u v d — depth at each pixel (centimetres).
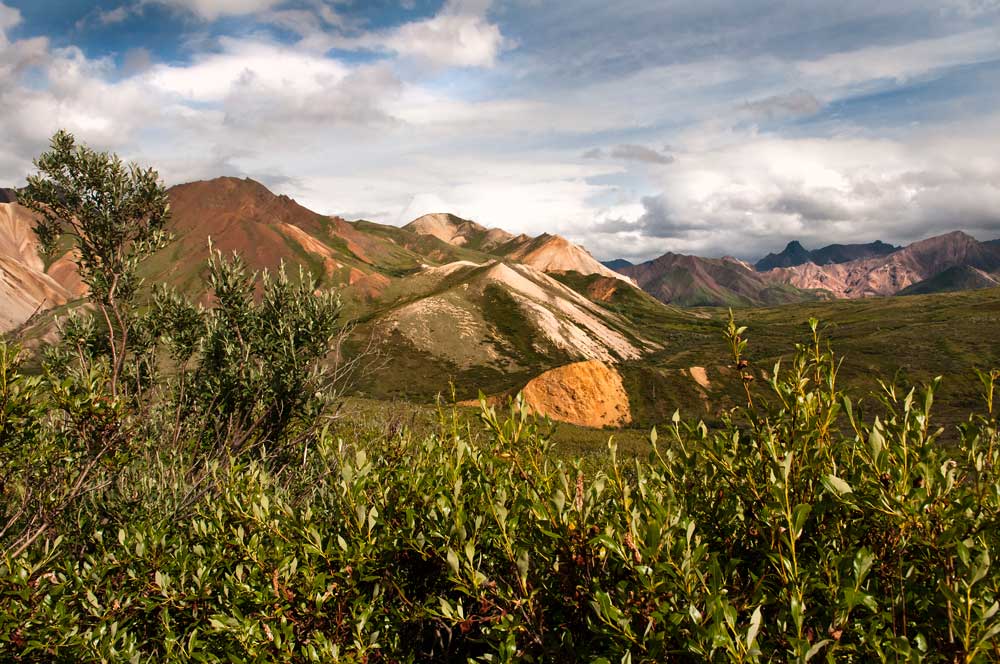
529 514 217
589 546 189
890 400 175
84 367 393
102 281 679
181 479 502
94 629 265
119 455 395
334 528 274
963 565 147
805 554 184
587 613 189
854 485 175
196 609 266
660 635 147
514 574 195
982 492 157
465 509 226
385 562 232
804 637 151
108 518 442
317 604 217
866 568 136
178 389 704
